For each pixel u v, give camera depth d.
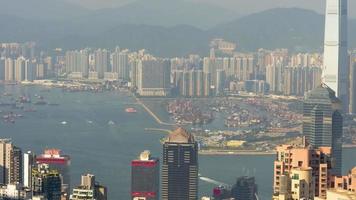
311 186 196.88
